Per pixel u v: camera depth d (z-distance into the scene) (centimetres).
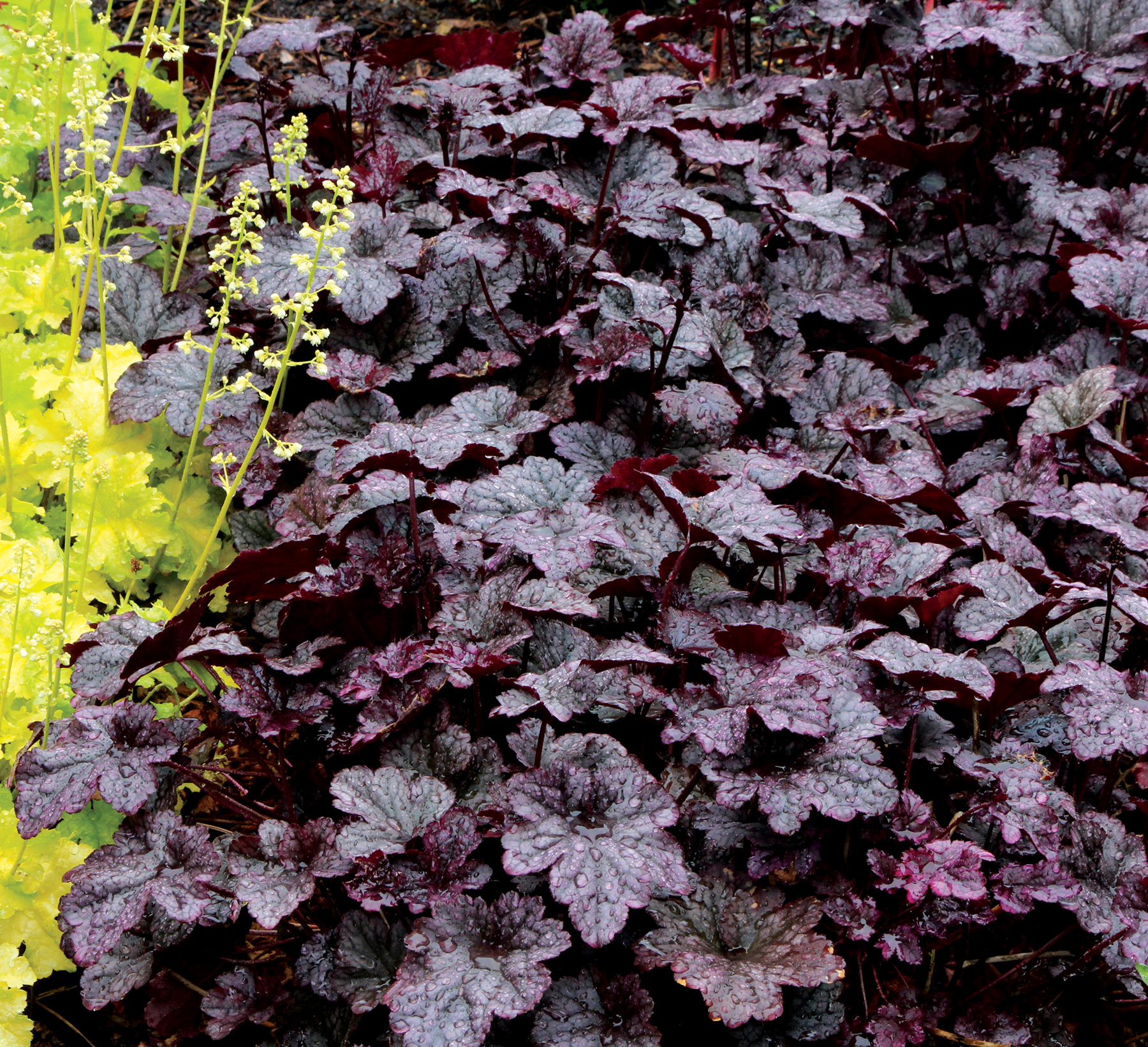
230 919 203
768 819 211
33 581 245
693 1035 199
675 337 299
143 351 314
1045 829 200
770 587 287
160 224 335
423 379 328
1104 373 302
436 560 244
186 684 278
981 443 343
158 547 288
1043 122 413
